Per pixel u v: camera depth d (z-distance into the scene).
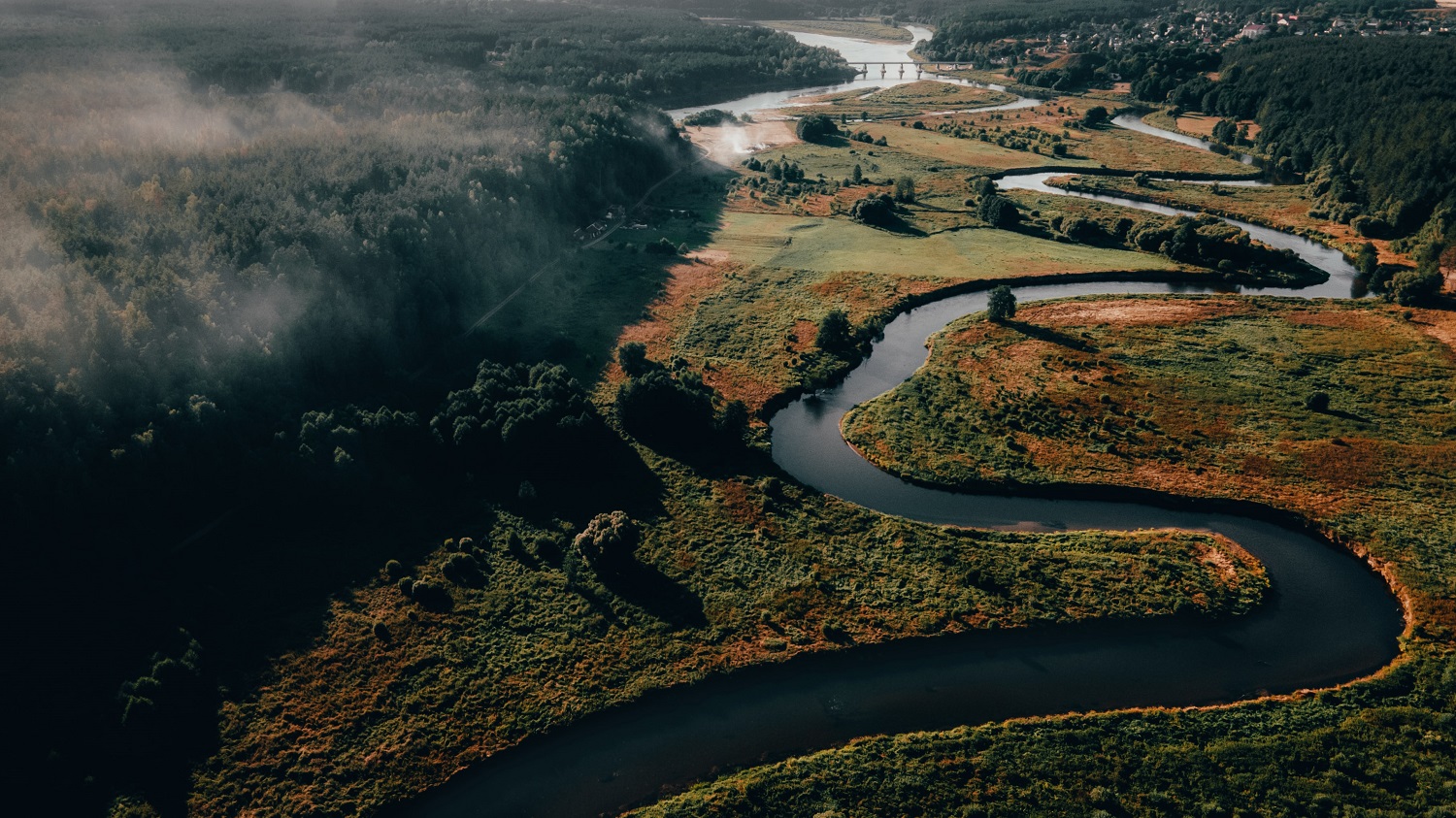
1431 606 82.19
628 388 111.44
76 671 73.75
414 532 93.50
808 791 65.88
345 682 75.94
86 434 85.88
